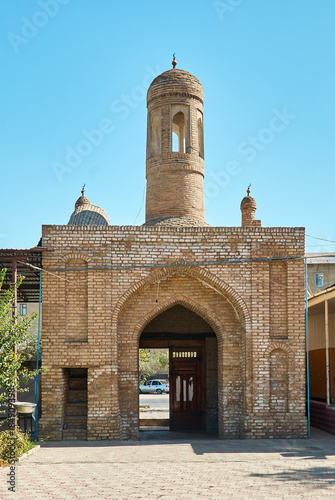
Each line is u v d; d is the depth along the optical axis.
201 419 15.66
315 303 14.05
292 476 8.52
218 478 8.40
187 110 15.14
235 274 12.94
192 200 14.83
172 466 9.52
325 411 13.91
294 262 13.00
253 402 12.61
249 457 10.31
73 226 12.74
